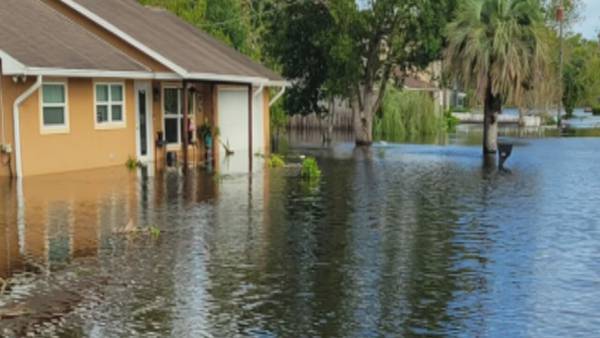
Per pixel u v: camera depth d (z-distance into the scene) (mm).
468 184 18391
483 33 26734
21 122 17781
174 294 8258
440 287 8672
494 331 7207
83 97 19562
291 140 37188
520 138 39750
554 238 11547
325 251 10445
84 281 8734
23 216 12820
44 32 19469
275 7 36281
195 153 24625
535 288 8680
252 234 11562
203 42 26984
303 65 34406
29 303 7898
